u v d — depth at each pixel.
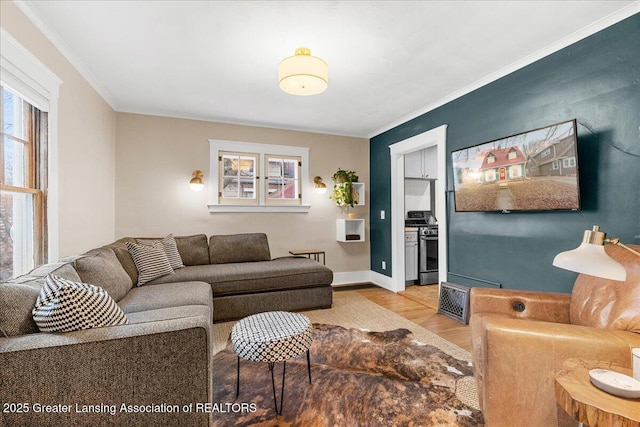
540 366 1.24
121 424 1.11
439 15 1.90
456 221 3.17
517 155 2.38
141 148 3.71
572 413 0.96
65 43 2.21
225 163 4.14
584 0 1.76
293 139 4.50
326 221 4.67
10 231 1.82
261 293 3.15
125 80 2.86
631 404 0.91
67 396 1.07
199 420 1.18
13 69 1.70
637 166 1.81
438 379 1.92
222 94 3.20
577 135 2.06
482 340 1.36
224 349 2.38
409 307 3.46
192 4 1.80
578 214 2.10
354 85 2.96
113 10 1.86
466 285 3.03
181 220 3.89
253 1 1.77
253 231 4.25
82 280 1.77
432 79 2.83
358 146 4.90
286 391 1.78
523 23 1.99
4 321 1.11
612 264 1.04
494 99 2.74
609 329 1.29
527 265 2.45
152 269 2.72
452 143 3.22
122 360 1.12
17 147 1.86
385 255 4.49
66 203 2.33
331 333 2.67
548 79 2.29
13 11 1.71
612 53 1.92
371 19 1.94
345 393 1.76
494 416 1.29
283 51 2.33
